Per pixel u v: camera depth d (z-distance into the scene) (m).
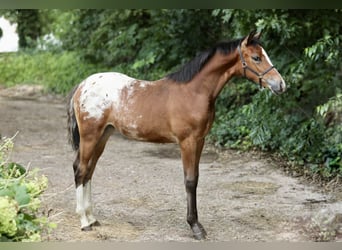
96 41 13.54
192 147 4.25
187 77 4.29
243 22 7.34
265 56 4.25
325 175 6.40
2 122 10.90
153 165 7.27
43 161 7.37
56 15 18.41
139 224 4.67
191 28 10.67
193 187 4.30
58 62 17.58
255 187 6.04
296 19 7.05
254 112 7.40
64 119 11.61
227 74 4.31
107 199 5.48
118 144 8.91
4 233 2.94
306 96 7.69
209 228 4.59
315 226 4.53
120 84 4.47
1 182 3.26
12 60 19.03
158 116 4.29
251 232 4.49
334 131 7.04
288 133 7.53
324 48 6.34
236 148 8.21
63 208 5.06
